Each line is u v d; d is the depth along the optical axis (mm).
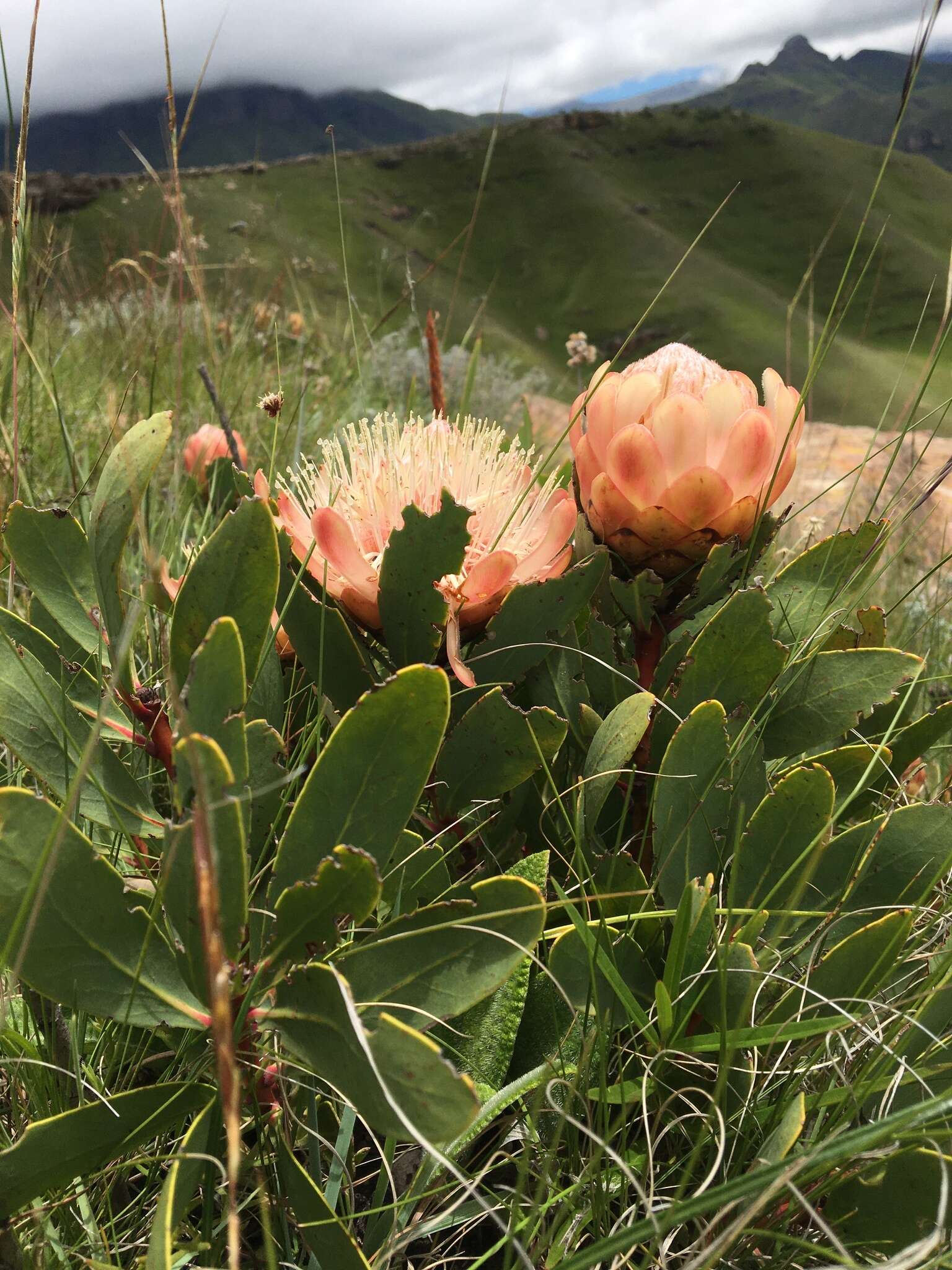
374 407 1173
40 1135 253
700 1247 289
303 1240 274
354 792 272
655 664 385
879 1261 292
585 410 366
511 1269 272
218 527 292
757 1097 320
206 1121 269
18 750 298
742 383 363
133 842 315
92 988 268
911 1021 300
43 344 815
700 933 315
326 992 257
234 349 1056
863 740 395
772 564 589
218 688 260
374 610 339
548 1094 307
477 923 261
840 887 347
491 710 323
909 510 438
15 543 318
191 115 479
